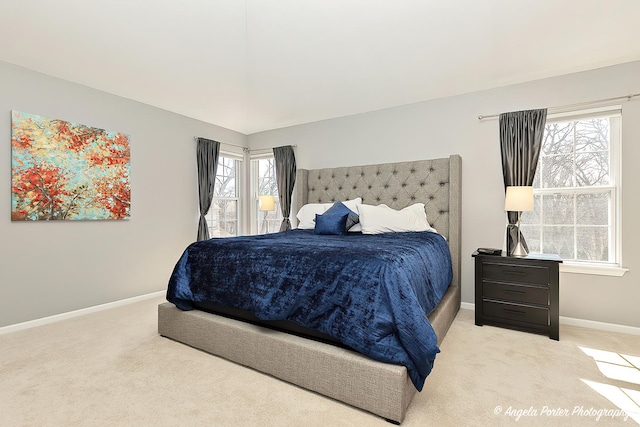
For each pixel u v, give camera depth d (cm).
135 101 339
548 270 240
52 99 276
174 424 140
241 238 264
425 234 285
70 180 286
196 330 214
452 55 242
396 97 330
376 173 361
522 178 283
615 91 255
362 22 199
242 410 150
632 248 250
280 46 228
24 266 261
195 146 405
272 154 459
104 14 189
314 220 362
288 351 171
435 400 157
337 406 153
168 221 373
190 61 251
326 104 351
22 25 200
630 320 250
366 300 153
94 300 306
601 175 269
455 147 322
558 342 230
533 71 269
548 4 181
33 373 183
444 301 250
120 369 188
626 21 197
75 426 138
